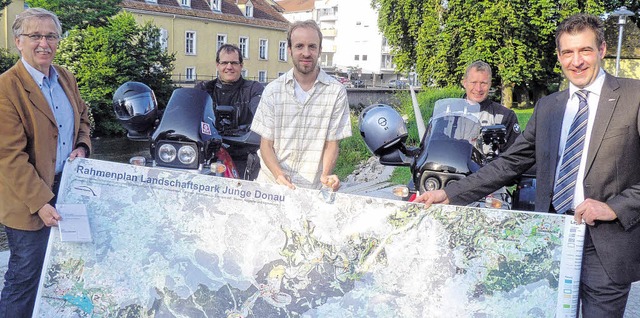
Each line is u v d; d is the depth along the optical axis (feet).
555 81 130.00
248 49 181.37
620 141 8.71
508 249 9.71
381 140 13.71
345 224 10.25
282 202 10.36
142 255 10.46
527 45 115.55
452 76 122.83
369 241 10.19
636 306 14.73
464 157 12.33
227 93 17.12
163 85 100.99
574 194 9.21
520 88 133.08
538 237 9.54
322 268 10.29
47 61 11.15
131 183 10.54
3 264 16.28
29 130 10.84
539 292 9.58
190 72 161.89
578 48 8.93
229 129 15.83
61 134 11.61
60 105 11.66
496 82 127.65
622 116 8.71
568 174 9.25
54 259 10.43
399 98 61.00
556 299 9.50
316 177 12.50
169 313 10.43
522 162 10.37
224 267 10.41
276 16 194.18
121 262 10.46
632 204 8.57
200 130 13.34
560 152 9.48
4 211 10.68
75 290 10.41
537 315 9.61
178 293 10.44
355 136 42.04
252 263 10.39
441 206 9.97
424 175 12.37
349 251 10.22
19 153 10.52
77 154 11.56
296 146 12.34
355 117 53.98
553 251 9.47
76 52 89.20
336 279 10.25
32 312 10.96
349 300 10.22
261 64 186.39
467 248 9.89
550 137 9.58
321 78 12.25
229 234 10.43
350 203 10.23
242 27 177.88
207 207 10.46
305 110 12.21
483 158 13.16
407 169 34.65
